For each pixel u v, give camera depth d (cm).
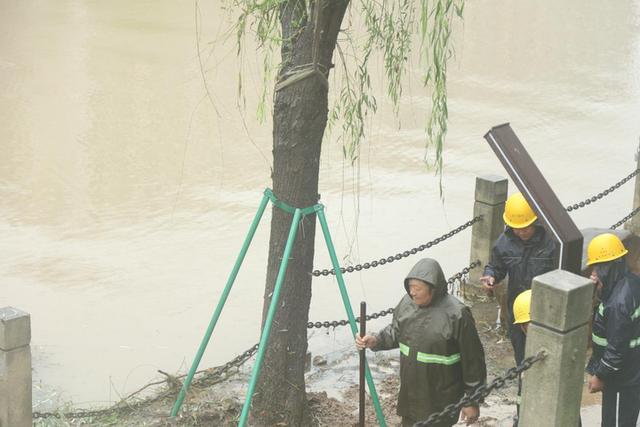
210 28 3978
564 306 848
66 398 1399
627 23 4300
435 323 979
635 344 1031
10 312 1048
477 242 1606
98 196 2277
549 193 1055
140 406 1287
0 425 1059
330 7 1068
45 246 1992
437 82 1103
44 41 3731
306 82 1084
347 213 2180
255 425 1197
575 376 885
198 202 2250
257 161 2545
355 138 1215
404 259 1936
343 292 1123
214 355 1555
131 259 1931
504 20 4306
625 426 1062
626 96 3231
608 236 1051
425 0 1074
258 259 1945
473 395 872
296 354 1180
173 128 2788
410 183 2375
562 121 2941
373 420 1258
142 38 3803
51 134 2705
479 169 2486
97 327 1647
